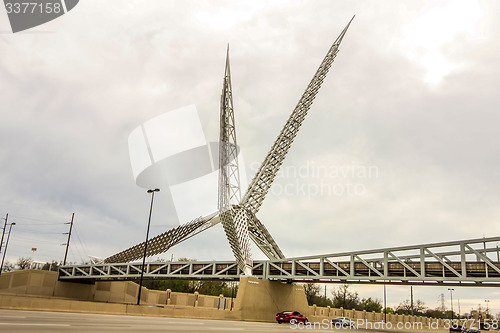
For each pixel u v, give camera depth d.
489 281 45.88
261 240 74.12
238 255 64.19
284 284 61.94
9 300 29.31
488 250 46.78
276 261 62.22
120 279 84.12
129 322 24.20
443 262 49.09
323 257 57.78
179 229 79.25
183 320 34.25
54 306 31.91
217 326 27.94
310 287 136.00
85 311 33.56
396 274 53.16
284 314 53.16
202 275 68.81
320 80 88.31
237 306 54.19
